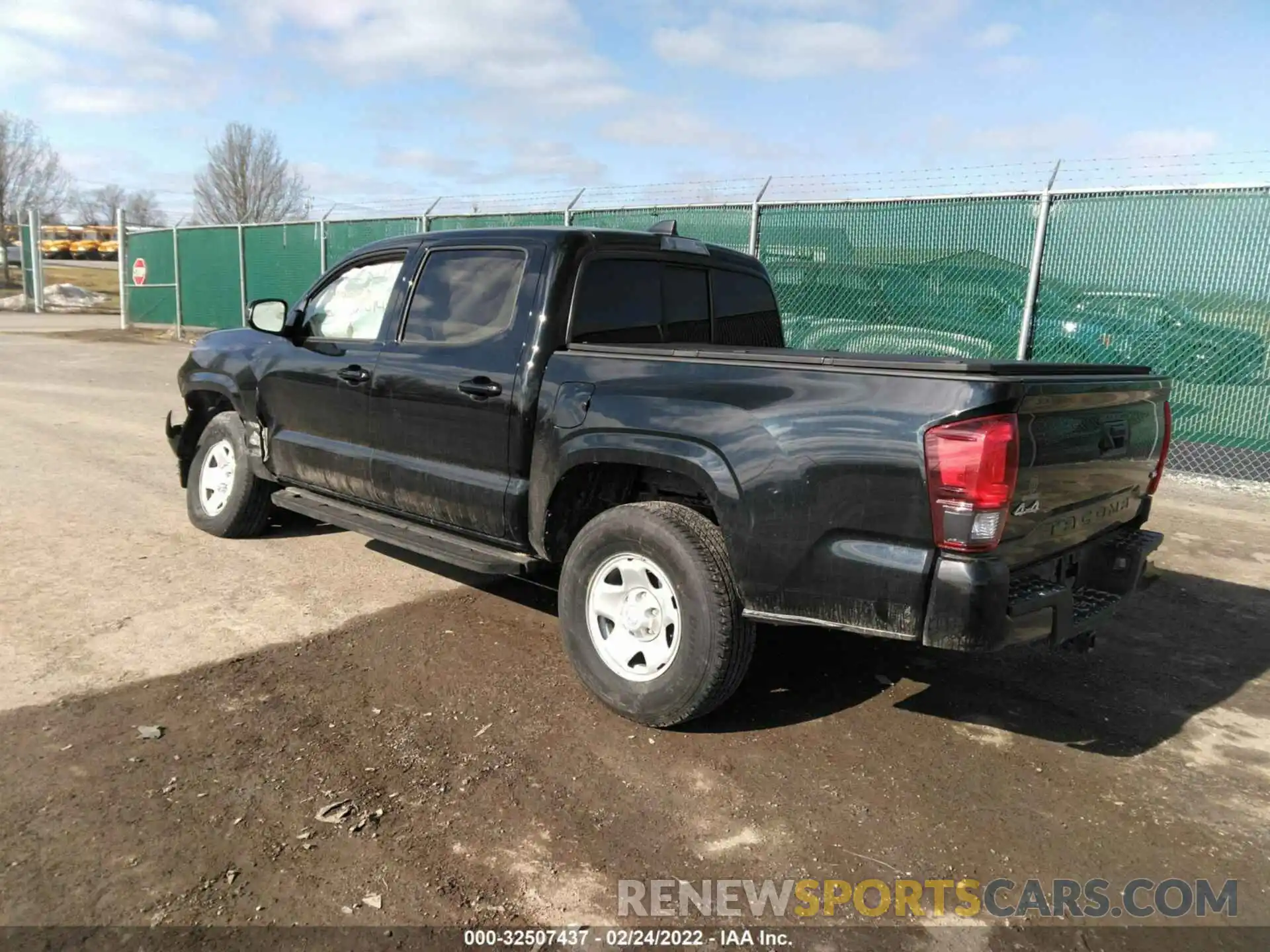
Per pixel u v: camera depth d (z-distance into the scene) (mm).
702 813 2963
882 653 4410
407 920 2398
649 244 4328
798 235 9898
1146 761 3439
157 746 3189
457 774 3125
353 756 3207
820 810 3014
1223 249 7594
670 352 3480
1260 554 6164
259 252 17797
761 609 3205
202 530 5871
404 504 4508
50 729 3268
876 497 2922
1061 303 8375
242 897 2445
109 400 11633
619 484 3936
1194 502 7500
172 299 20781
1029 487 2939
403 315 4516
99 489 6922
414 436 4355
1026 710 3842
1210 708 3920
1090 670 4293
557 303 3875
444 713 3568
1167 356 7984
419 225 14281
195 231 19281
